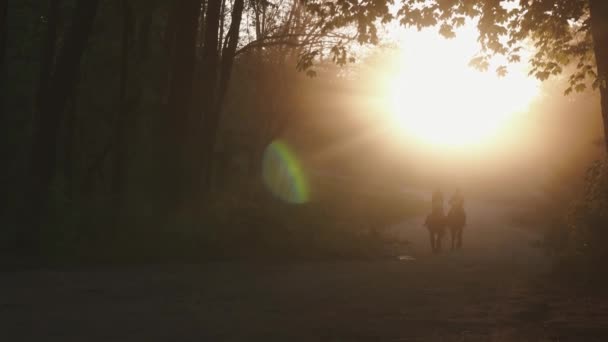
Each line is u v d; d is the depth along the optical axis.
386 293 11.96
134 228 18.14
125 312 9.49
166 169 20.56
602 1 13.03
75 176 31.12
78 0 18.73
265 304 10.51
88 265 15.87
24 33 28.36
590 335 8.42
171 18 25.44
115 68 29.17
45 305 9.94
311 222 23.53
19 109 30.45
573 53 17.33
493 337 8.23
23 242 17.03
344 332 8.41
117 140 26.75
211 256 18.03
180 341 7.67
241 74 38.12
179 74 20.75
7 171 19.95
